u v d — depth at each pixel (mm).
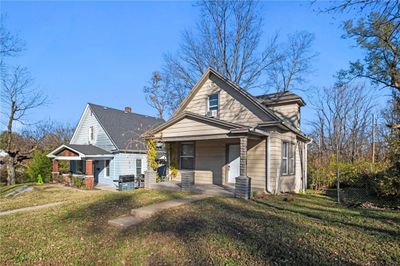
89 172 17812
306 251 4418
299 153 15766
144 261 4512
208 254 4516
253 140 12672
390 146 11039
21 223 7371
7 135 22953
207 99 14680
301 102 15172
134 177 17375
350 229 5684
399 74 12492
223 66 23125
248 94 12844
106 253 4977
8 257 4898
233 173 13422
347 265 3871
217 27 22938
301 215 7094
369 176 13141
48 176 22109
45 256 4934
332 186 16078
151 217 7320
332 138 27766
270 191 11906
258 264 4023
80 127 23266
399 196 10547
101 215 7945
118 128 21969
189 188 11977
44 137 31469
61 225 7035
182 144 15312
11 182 22375
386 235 5230
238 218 6715
